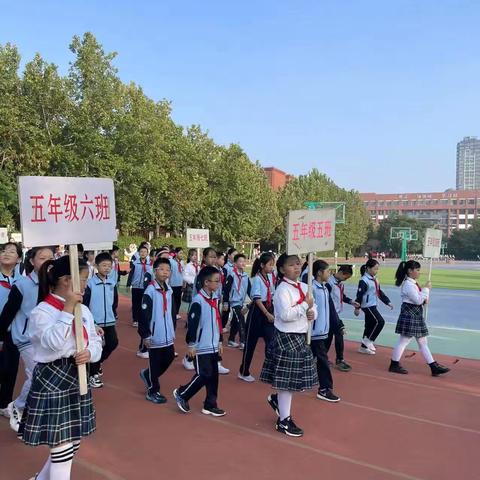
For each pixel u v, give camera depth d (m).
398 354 7.93
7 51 25.38
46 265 3.32
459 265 59.25
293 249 5.33
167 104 35.25
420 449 4.90
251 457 4.60
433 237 8.73
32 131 23.86
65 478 3.29
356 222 76.81
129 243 37.22
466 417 5.87
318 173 71.94
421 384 7.30
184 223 40.94
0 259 5.59
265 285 7.20
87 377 3.42
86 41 28.00
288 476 4.23
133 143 28.69
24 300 4.92
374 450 4.85
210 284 5.72
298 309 5.04
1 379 5.37
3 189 22.64
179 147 34.72
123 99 29.75
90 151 26.41
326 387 6.40
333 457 4.65
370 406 6.21
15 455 4.45
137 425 5.35
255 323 7.17
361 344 9.77
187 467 4.36
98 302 6.67
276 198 57.12
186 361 7.82
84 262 3.58
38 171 24.69
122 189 29.36
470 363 8.74
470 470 4.45
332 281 8.32
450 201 123.06
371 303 9.20
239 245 48.66
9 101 23.41
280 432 5.21
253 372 7.83
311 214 5.56
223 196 41.50
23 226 3.58
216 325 5.75
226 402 6.23
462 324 13.16
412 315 7.82
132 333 10.71
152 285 6.16
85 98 27.12
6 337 5.05
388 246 94.19
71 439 3.26
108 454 4.60
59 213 3.76
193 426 5.36
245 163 44.03
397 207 128.12
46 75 24.98
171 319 6.22
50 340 3.15
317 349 6.36
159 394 6.20
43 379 3.24
